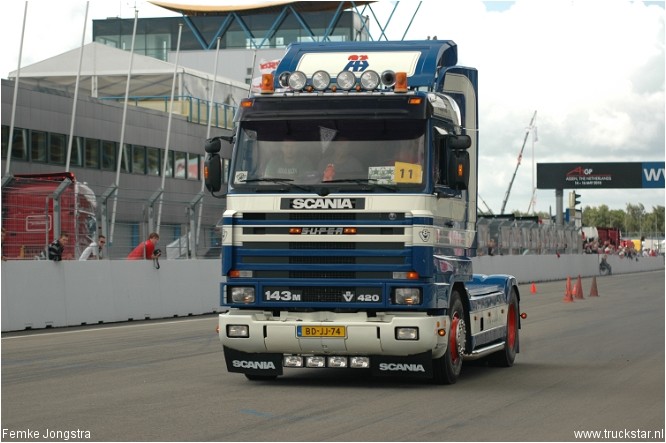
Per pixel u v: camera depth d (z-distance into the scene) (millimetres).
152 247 28922
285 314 13938
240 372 14391
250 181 13984
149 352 19078
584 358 18594
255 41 87875
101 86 59781
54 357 18125
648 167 106688
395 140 13727
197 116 59969
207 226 31969
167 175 57188
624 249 96812
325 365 14031
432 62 15445
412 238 13516
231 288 14031
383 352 13664
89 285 26469
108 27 91000
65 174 27172
